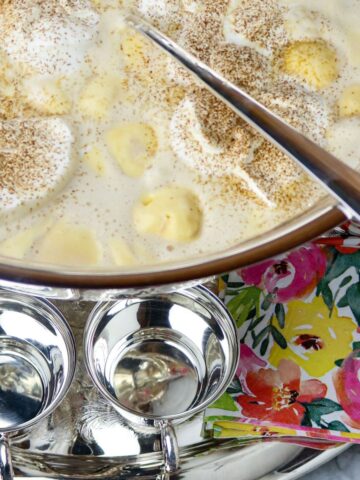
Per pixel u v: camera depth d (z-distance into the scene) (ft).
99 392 1.99
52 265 1.69
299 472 1.96
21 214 1.75
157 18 1.92
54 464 1.94
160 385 1.93
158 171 1.80
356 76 1.90
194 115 1.80
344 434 1.92
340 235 2.08
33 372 1.94
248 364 1.99
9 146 1.78
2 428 1.86
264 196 1.77
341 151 1.83
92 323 1.96
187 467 1.95
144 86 1.85
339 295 2.05
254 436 1.97
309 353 2.00
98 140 1.81
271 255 1.65
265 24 1.93
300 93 1.86
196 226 1.76
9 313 1.96
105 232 1.76
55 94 1.83
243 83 1.86
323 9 1.95
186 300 1.99
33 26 1.85
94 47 1.87
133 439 1.97
